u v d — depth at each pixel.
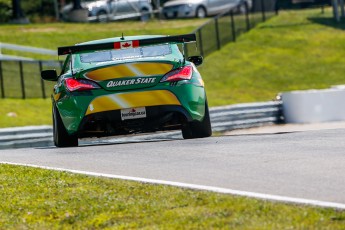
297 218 20.16
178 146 35.28
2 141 66.12
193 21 140.62
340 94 77.69
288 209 21.09
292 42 124.06
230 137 38.22
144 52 39.41
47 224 22.38
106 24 141.12
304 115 77.75
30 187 26.84
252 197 22.77
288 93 78.50
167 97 37.91
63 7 157.50
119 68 37.97
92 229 21.59
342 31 129.88
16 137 66.94
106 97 37.75
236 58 116.94
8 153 38.81
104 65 38.06
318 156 29.73
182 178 26.95
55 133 40.03
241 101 99.12
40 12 161.38
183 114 38.12
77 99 38.00
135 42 39.38
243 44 122.56
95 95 37.84
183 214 21.47
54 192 25.72
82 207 23.39
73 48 39.12
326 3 144.88
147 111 37.81
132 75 37.91
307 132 39.06
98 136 38.94
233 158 30.52
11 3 155.75
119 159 32.31
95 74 38.00
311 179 25.47
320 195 23.12
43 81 97.56
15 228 22.31
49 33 131.75
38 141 68.25
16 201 24.98
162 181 26.06
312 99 77.69
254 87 105.88
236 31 125.44
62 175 28.55
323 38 126.25
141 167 29.81
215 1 144.88
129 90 37.84
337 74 111.12
